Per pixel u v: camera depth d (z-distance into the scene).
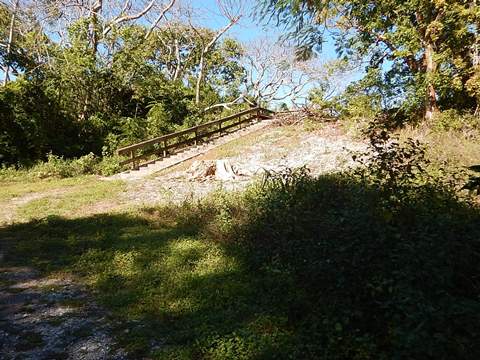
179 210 8.78
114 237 7.32
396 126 13.86
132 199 10.69
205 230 7.17
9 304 4.99
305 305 4.23
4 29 23.00
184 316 4.51
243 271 5.56
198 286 5.16
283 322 4.09
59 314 4.72
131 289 5.27
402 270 3.38
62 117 18.48
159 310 4.64
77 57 19.23
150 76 22.16
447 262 3.48
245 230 6.59
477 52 12.87
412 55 13.87
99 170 14.97
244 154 15.55
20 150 16.83
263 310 4.41
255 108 22.94
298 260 4.99
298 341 3.70
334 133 16.61
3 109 16.38
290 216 6.02
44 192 11.85
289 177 8.18
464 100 13.95
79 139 18.77
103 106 20.88
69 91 19.41
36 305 4.96
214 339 3.89
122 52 21.02
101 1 22.28
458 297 3.32
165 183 12.51
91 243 7.09
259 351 3.63
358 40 15.21
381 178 5.03
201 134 18.66
